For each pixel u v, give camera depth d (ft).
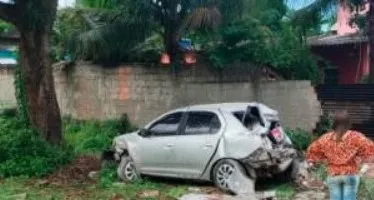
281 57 58.75
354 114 54.70
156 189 36.04
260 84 57.31
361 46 80.33
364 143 22.02
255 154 33.68
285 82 56.44
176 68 58.08
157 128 38.34
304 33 63.46
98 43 55.77
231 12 54.08
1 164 41.83
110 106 59.93
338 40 80.33
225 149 34.63
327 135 22.79
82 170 43.32
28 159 42.45
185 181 38.17
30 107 46.78
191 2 54.90
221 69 58.29
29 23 44.29
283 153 35.19
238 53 57.93
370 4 61.87
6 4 44.37
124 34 55.77
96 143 54.60
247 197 32.60
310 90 55.77
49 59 46.96
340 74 83.46
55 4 45.83
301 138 52.65
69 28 57.93
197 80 58.34
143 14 54.85
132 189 36.04
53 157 43.73
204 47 59.67
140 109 59.06
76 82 61.46
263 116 35.65
